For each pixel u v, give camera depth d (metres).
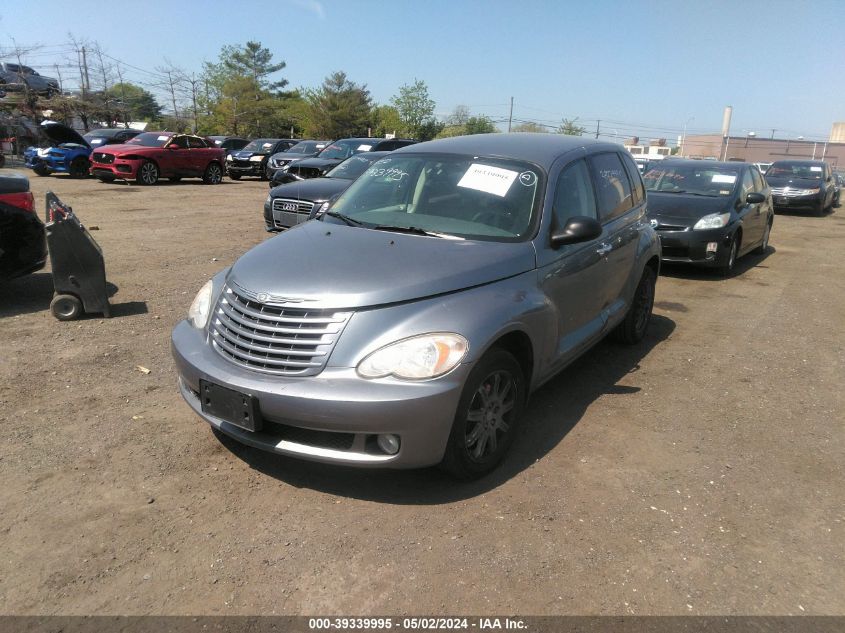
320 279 3.24
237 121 68.12
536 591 2.64
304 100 80.44
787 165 20.34
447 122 71.69
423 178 4.40
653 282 5.94
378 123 76.31
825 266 10.29
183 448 3.70
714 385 4.96
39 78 38.84
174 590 2.60
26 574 2.66
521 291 3.57
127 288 7.09
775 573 2.80
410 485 3.39
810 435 4.14
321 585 2.65
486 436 3.42
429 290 3.21
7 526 2.96
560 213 4.15
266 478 3.42
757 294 8.11
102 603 2.52
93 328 5.70
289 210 9.63
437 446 3.09
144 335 5.55
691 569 2.81
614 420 4.27
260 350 3.15
